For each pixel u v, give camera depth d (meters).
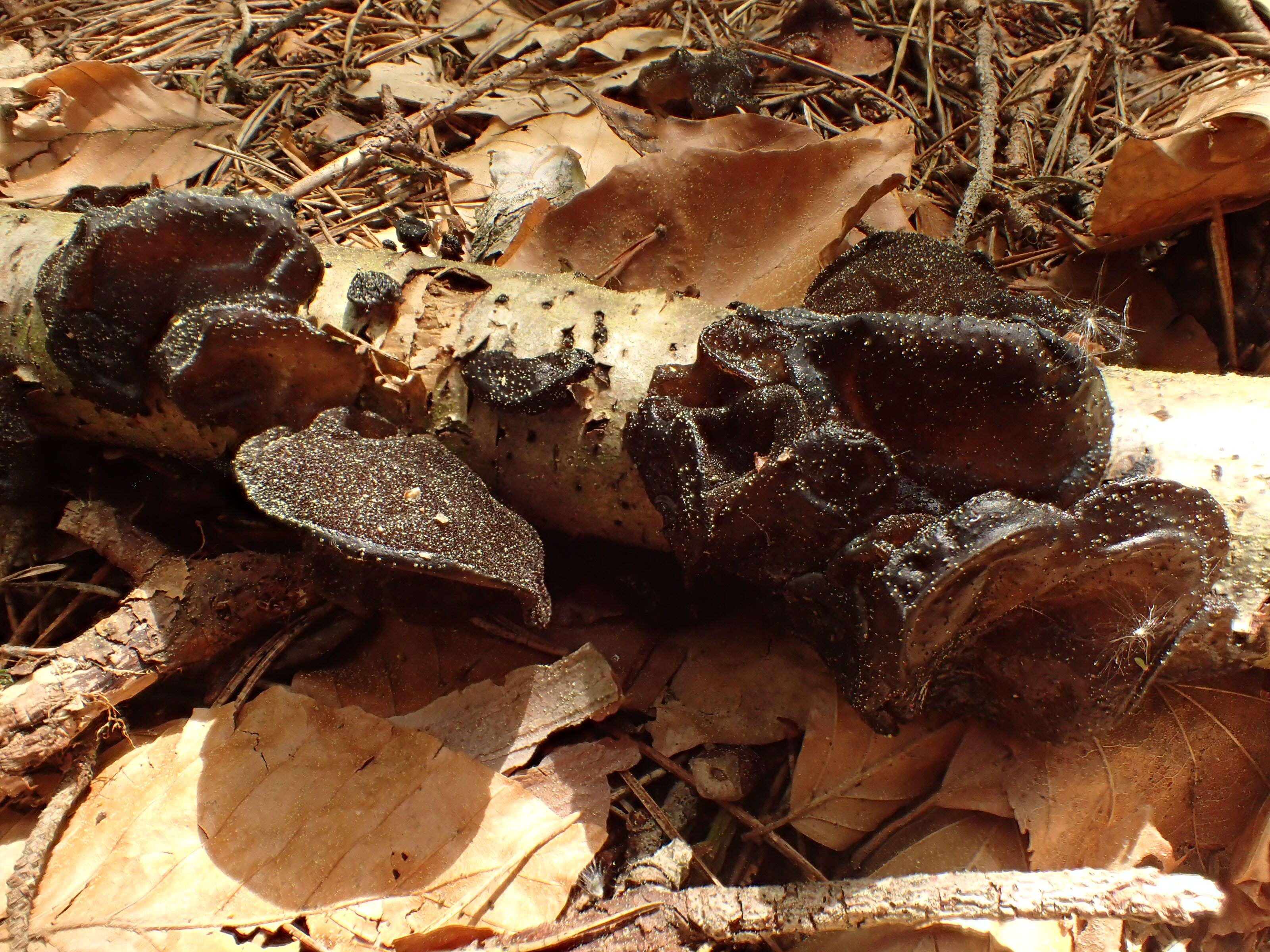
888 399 0.18
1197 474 0.18
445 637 0.21
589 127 0.28
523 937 0.18
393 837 0.18
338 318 0.20
